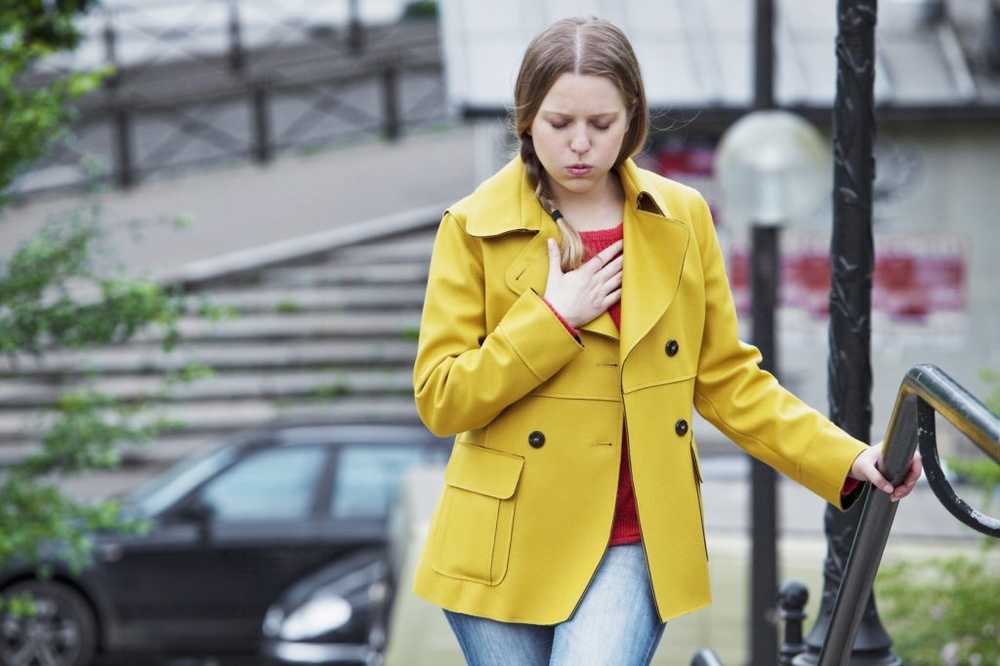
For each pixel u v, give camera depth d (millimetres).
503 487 8055
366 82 60469
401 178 55938
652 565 7961
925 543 17484
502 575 8062
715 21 38250
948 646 16609
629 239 8047
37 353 21359
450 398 7938
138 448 42031
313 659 26938
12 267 20969
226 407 43656
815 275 37906
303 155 58875
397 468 31453
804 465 8125
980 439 6387
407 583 17375
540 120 7750
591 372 8023
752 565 17969
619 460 8031
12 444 40375
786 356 38094
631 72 7734
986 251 38312
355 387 44094
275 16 63594
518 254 8109
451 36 36750
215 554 30953
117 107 55844
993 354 38406
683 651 18297
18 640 30438
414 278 47812
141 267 48406
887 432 7570
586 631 7938
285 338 45719
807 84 36531
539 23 37531
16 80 22062
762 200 22047
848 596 8266
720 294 8445
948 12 39656
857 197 10422
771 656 17781
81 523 22156
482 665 8281
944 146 38344
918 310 38562
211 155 57969
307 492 31359
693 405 8594
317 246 49219
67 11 21078
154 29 61750
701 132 36750
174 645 30953
